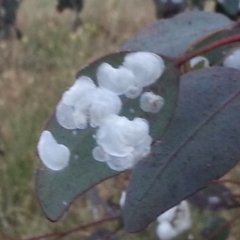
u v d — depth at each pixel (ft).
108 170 0.62
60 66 4.40
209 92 0.66
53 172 0.64
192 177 0.64
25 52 4.48
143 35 0.80
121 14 4.68
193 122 0.65
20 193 2.95
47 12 4.97
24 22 4.83
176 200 0.64
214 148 0.64
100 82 0.61
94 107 0.61
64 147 0.63
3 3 2.26
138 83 0.62
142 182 0.64
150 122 0.62
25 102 3.73
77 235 2.02
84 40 4.57
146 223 0.64
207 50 0.64
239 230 1.96
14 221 2.80
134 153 0.61
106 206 1.34
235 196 1.19
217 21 0.82
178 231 1.23
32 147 3.19
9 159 3.09
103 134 0.60
